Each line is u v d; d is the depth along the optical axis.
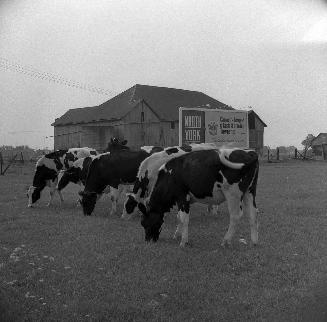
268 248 6.68
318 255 6.14
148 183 9.48
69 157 12.48
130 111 40.44
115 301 4.73
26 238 7.72
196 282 5.26
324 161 23.83
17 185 16.53
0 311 4.46
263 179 16.34
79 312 4.48
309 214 9.36
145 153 10.78
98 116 42.62
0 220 9.57
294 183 14.93
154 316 4.35
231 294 4.87
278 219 8.80
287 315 4.27
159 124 43.16
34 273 5.62
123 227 8.70
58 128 46.34
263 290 4.96
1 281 5.35
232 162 6.93
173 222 9.23
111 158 10.67
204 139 16.08
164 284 5.20
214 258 6.24
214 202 7.36
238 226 8.34
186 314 4.37
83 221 9.38
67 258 6.33
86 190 10.70
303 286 4.95
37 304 4.68
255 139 37.53
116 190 10.69
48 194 14.59
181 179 7.37
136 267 5.89
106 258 6.30
